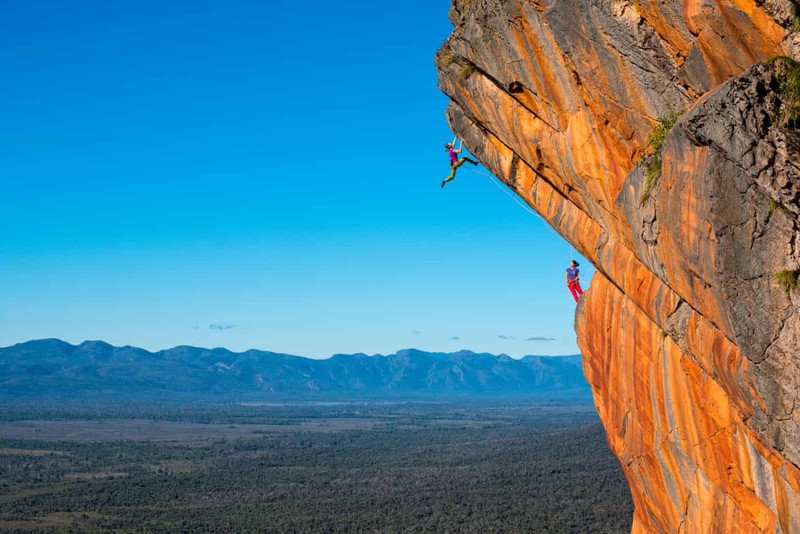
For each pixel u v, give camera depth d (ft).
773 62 33.12
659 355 54.65
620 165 49.67
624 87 45.68
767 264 34.24
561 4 46.52
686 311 47.42
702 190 36.86
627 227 50.78
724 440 47.34
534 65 53.26
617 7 42.45
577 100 50.93
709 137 35.29
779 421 37.32
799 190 32.12
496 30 55.16
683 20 38.50
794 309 33.55
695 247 39.17
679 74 41.37
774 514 43.29
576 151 53.83
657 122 44.47
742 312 36.52
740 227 34.96
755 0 33.91
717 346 42.70
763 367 36.45
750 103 33.06
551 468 586.86
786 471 41.01
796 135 32.32
